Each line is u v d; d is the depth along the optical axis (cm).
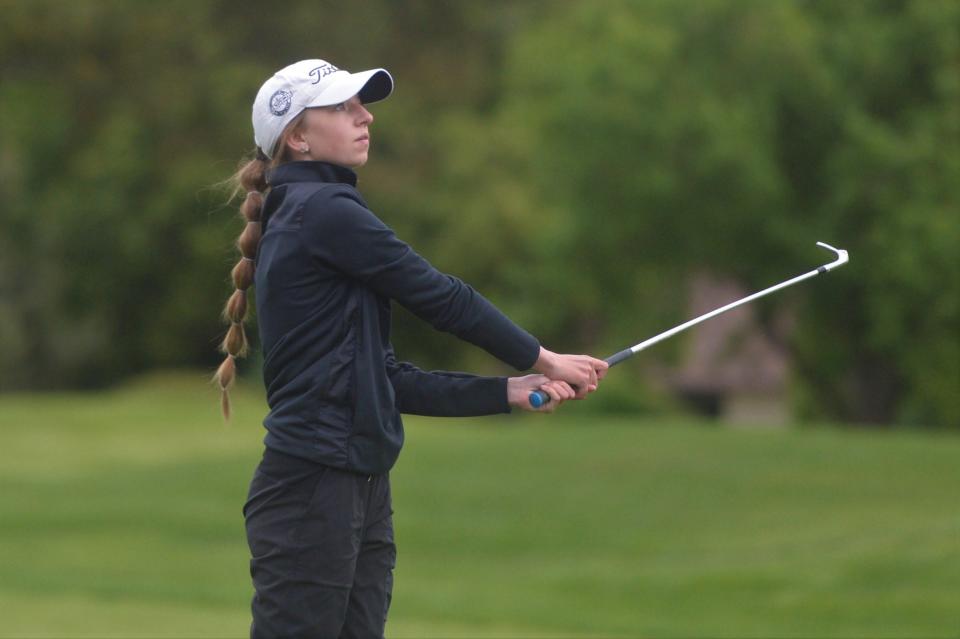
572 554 4762
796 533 4672
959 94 8556
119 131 13288
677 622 3494
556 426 7212
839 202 8600
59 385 13362
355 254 1322
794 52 8650
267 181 1406
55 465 7206
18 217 13400
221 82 13538
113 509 5819
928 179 8469
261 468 1352
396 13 14650
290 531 1320
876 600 3612
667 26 9000
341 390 1320
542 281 10500
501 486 5747
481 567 4653
